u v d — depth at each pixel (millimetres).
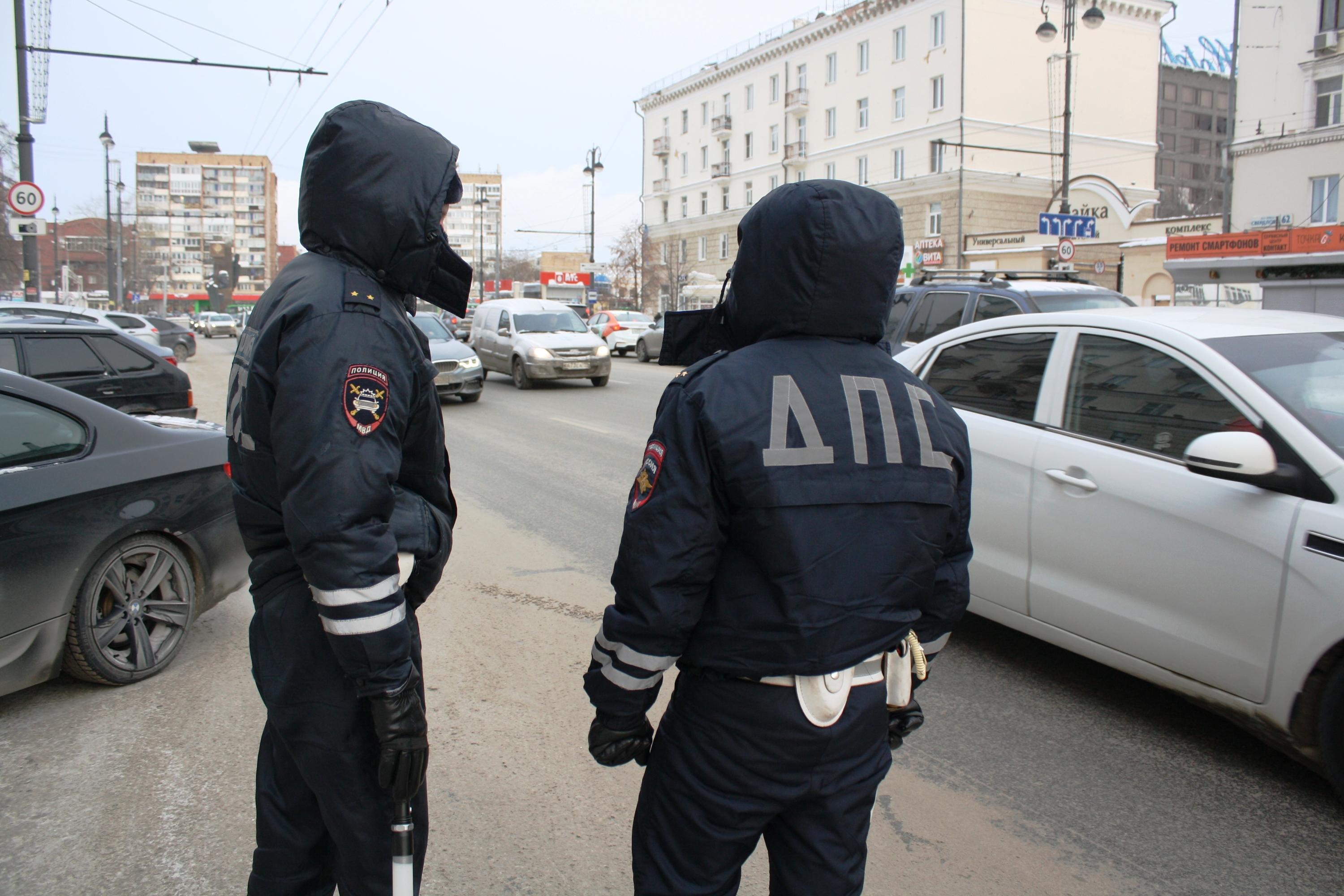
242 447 1812
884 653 1654
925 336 9477
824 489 1547
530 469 9281
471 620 4871
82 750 3395
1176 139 81875
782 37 50156
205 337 54188
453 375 14562
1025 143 41594
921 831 2936
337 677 1793
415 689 1774
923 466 1644
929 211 42344
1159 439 3510
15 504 3459
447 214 1927
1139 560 3459
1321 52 24953
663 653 1576
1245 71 26688
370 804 1840
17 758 3332
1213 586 3205
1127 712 3773
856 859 1666
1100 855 2809
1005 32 40781
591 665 1700
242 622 4766
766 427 1555
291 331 1698
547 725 3652
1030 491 3900
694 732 1635
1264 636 3057
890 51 43750
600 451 10406
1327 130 24875
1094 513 3631
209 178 129250
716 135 56062
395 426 1750
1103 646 3629
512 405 14922
